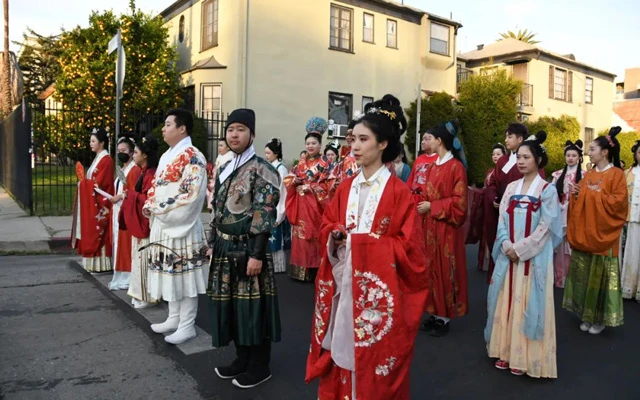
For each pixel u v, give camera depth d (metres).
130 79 14.99
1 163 17.02
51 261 7.19
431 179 4.56
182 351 4.05
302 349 4.16
